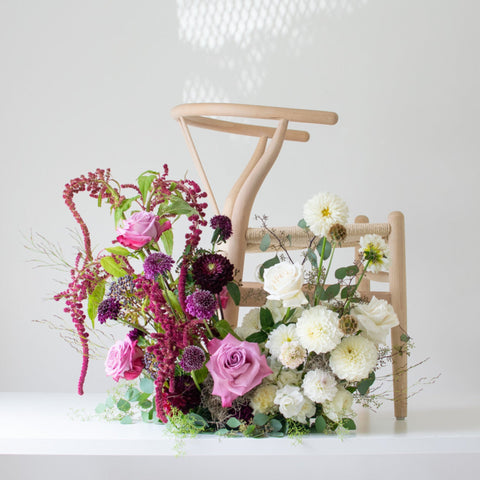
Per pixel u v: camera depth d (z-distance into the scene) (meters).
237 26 2.46
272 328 1.37
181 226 2.45
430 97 2.42
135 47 2.47
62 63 2.47
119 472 2.08
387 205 2.43
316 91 2.45
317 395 1.24
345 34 2.43
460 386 2.38
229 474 2.09
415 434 1.33
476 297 2.39
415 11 2.41
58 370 2.42
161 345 1.26
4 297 2.43
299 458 2.10
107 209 2.45
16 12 2.46
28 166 2.45
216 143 2.46
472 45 2.40
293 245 1.50
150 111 2.47
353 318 1.26
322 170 2.45
